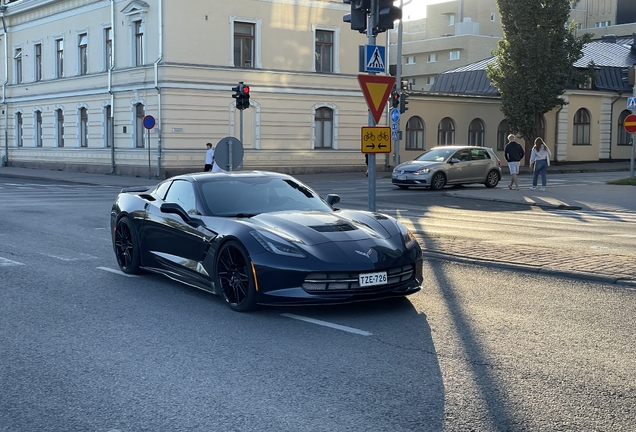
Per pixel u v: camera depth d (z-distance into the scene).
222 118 33.44
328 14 36.16
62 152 40.19
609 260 9.23
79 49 38.59
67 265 9.38
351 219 7.27
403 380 4.79
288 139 35.16
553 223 14.75
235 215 7.32
